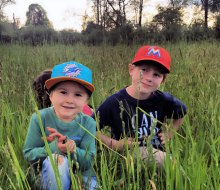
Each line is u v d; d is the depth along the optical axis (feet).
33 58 9.53
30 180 2.78
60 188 2.24
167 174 2.46
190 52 8.61
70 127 3.03
